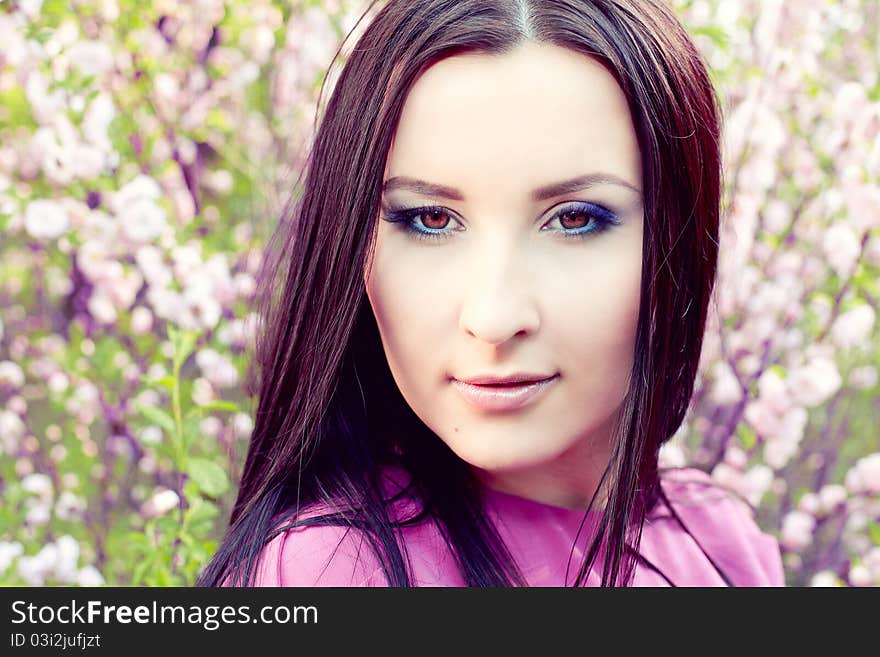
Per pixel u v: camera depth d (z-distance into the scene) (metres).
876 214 1.73
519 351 0.76
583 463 0.94
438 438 0.92
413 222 0.79
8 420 1.91
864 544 1.93
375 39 0.85
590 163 0.76
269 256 1.29
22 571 1.52
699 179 0.88
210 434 1.80
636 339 0.82
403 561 0.86
